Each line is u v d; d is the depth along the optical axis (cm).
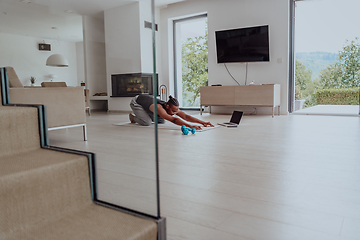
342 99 535
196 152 225
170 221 108
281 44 533
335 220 108
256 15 552
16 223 74
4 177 72
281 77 539
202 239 95
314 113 525
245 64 570
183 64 690
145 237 75
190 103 692
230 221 108
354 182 151
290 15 534
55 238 71
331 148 236
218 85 555
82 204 89
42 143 102
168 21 668
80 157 88
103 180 89
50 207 81
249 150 231
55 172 81
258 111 567
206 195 134
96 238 71
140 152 83
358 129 340
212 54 607
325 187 144
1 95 107
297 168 178
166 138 289
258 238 96
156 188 81
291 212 115
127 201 86
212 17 601
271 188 143
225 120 460
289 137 290
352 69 521
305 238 95
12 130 92
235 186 146
